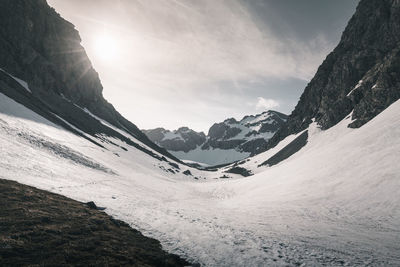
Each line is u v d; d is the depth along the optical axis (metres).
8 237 16.19
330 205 36.84
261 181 78.25
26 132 54.38
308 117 171.88
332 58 173.62
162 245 20.58
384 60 103.31
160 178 97.31
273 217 33.81
